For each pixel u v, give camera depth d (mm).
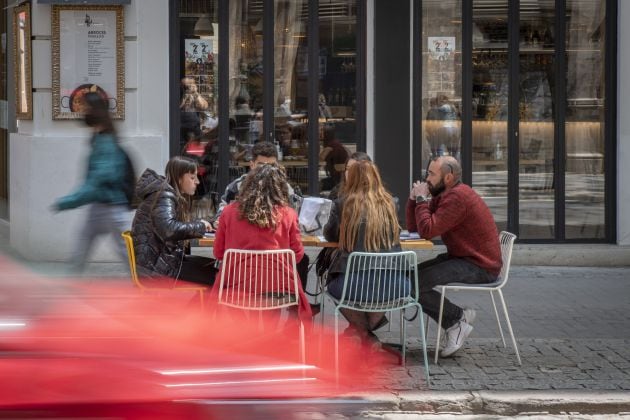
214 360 4734
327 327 10430
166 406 4305
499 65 14086
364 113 14086
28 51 13734
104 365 4500
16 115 14414
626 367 9180
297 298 8648
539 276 13422
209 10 13914
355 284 8680
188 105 13984
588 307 11758
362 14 13984
